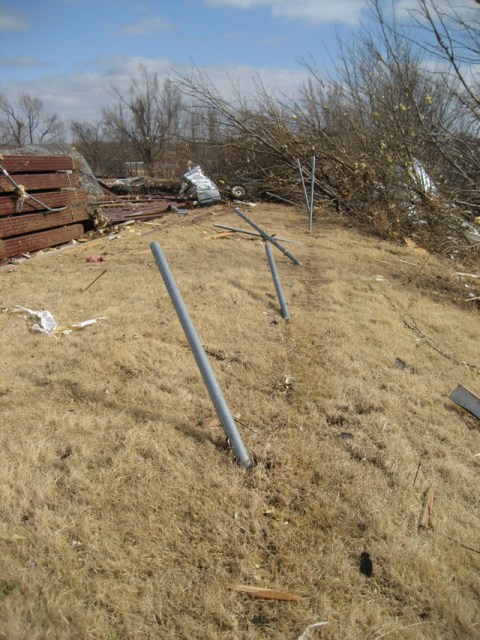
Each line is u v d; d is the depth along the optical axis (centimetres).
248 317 507
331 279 671
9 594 197
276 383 380
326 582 216
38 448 282
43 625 187
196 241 862
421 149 992
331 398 362
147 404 335
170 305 524
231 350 427
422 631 198
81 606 196
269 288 611
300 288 625
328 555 229
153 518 241
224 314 510
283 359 419
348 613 203
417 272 761
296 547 233
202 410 334
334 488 272
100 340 426
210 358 410
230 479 271
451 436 334
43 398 337
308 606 205
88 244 826
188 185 1462
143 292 564
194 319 486
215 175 1606
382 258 823
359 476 281
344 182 1223
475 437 340
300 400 356
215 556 225
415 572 223
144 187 1666
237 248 817
